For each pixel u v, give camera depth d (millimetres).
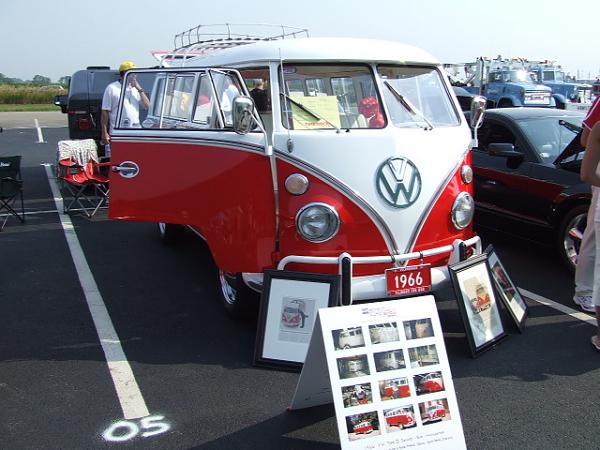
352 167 4387
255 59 4758
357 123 4711
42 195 10938
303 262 4355
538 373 4234
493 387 4047
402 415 3070
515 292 5105
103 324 5176
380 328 3168
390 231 4469
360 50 4828
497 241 7586
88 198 9828
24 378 4230
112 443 3471
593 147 4152
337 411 2992
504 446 3393
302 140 4355
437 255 4703
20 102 49969
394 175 4465
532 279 6160
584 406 3809
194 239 7953
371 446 2992
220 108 4754
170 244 7613
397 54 4949
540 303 5520
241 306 5027
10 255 7184
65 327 5113
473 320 4520
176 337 4914
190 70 5059
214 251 4762
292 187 4359
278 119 4531
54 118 33156
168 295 5875
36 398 3961
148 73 5230
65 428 3617
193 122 5180
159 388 4086
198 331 5031
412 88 5016
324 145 4359
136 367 4391
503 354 4527
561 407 3797
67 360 4508
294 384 4113
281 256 4480
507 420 3654
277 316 4305
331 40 4934
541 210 6379
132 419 3715
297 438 3506
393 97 4867
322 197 4355
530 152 6656
